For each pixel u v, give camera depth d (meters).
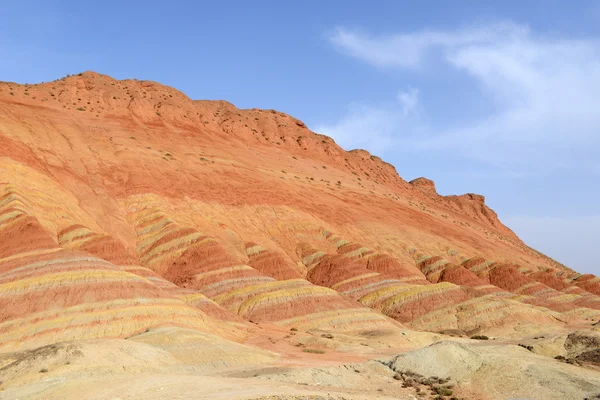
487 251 140.50
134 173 113.75
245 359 47.00
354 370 38.16
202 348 47.22
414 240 128.12
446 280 108.00
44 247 64.12
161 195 108.31
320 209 127.06
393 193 181.88
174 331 50.84
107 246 78.75
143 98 164.12
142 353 41.75
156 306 58.38
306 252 105.06
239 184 124.94
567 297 109.19
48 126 126.25
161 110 162.12
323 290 79.81
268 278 85.06
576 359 46.75
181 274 84.56
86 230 81.31
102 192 104.56
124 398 28.00
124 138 132.88
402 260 117.69
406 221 140.12
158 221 97.06
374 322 75.50
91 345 40.72
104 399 27.98
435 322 82.50
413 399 32.50
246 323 70.94
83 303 55.34
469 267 122.25
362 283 94.06
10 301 54.38
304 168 165.38
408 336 68.00
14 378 35.94
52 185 94.12
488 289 104.44
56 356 38.53
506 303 85.31
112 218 97.31
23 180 88.38
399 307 86.75
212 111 189.38
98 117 145.50
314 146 191.12
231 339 59.88
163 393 28.73
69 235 79.75
